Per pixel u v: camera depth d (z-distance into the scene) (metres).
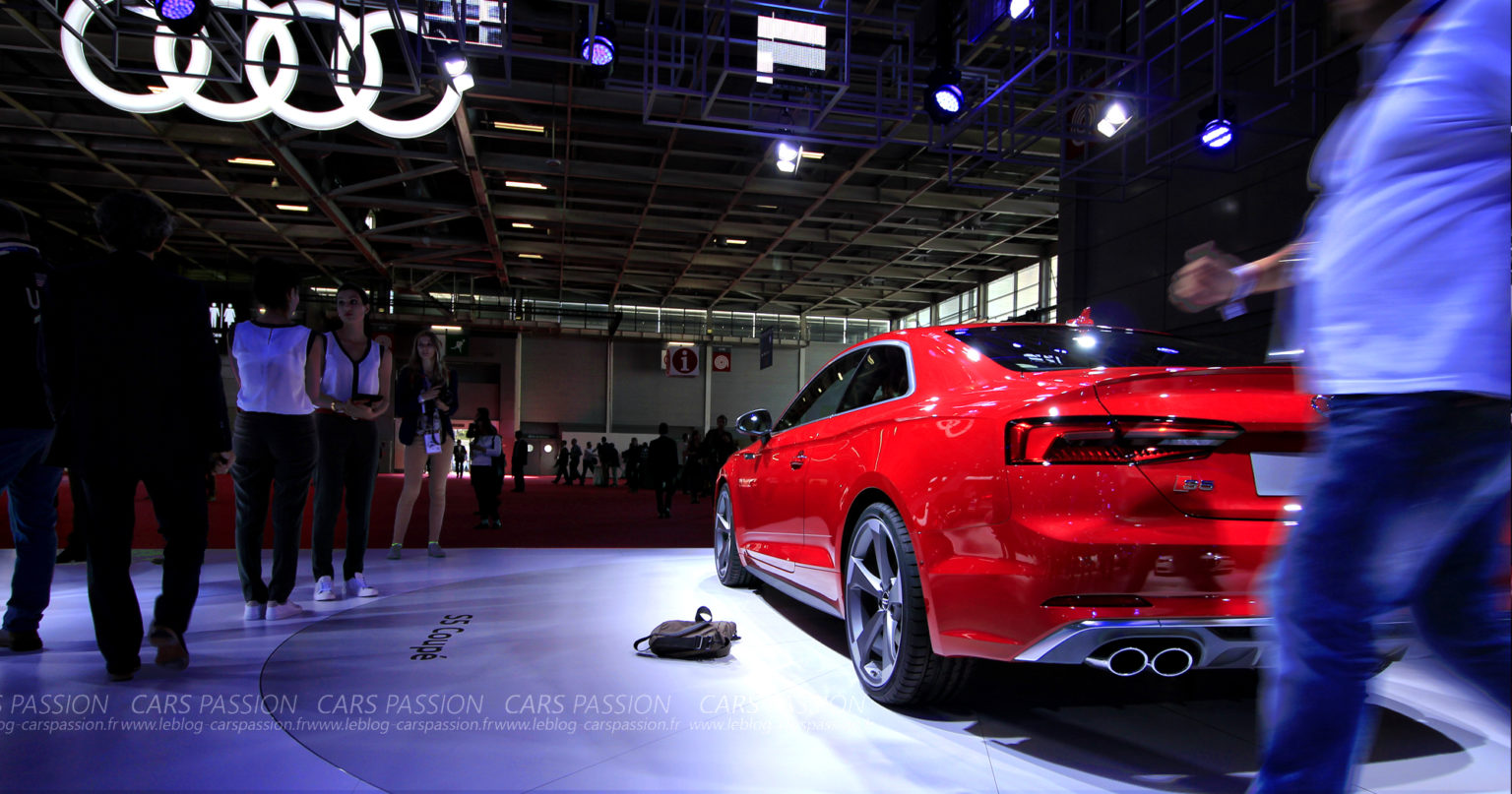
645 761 2.01
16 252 2.88
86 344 2.57
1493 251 1.04
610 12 7.25
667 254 25.19
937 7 7.79
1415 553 1.10
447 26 7.61
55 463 2.59
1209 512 1.87
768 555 3.70
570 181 19.00
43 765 1.95
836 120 12.45
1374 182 1.13
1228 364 2.57
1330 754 1.12
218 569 5.20
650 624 3.61
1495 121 1.04
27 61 13.63
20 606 3.04
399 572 5.16
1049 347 2.61
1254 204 10.19
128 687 2.61
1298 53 9.53
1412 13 1.14
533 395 32.94
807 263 26.47
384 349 4.27
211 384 2.78
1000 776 1.91
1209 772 1.93
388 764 1.97
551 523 9.22
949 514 2.13
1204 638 1.83
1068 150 12.70
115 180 18.58
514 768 1.95
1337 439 1.13
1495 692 1.12
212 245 24.55
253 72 8.77
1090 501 1.89
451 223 23.23
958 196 19.69
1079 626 1.83
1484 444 1.04
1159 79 11.41
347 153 17.75
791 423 3.73
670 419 33.78
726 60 7.28
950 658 2.24
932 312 32.47
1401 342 1.06
